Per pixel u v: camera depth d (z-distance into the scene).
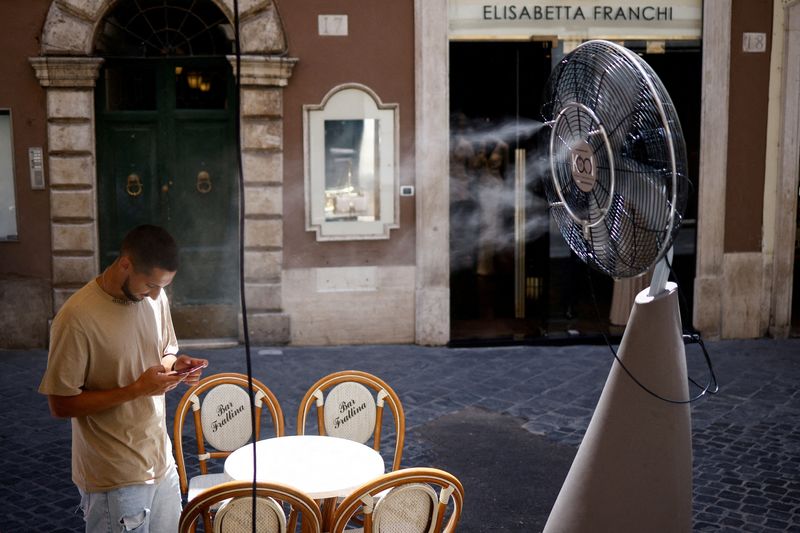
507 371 8.50
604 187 3.36
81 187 9.13
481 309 10.48
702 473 6.01
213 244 9.48
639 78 3.12
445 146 9.25
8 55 8.95
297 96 9.20
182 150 9.37
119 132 9.33
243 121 9.12
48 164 9.10
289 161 9.27
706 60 9.43
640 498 3.78
